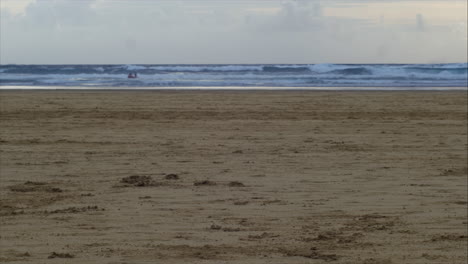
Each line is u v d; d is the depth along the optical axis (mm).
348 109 26281
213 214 9164
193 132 18875
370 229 8406
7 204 9781
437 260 7102
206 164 13484
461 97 32938
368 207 9695
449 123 21734
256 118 22734
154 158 14289
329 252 7355
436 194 10672
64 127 20031
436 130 19859
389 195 10562
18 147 15945
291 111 25250
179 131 19078
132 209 9438
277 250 7406
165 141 17000
